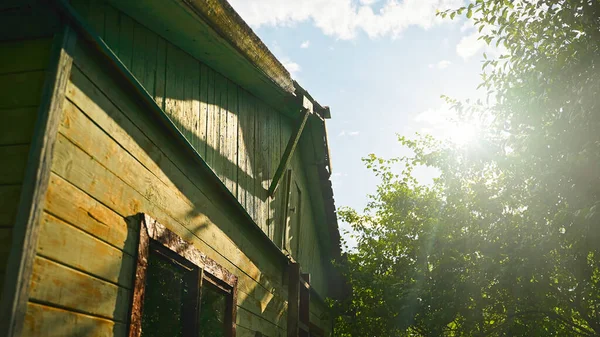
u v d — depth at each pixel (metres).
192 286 3.86
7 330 1.94
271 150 6.89
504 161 5.74
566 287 6.27
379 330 9.73
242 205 5.20
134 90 3.07
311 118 8.30
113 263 2.78
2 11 2.46
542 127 5.16
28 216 2.10
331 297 12.13
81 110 2.56
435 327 7.82
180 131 3.93
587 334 6.77
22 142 2.26
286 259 7.10
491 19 5.17
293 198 8.55
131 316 2.90
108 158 2.80
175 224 3.70
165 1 3.39
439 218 7.28
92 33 2.57
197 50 4.36
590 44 4.46
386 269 9.97
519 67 5.33
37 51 2.43
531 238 5.62
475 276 6.56
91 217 2.60
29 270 2.09
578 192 4.75
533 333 6.59
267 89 6.14
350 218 11.00
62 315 2.31
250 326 5.45
